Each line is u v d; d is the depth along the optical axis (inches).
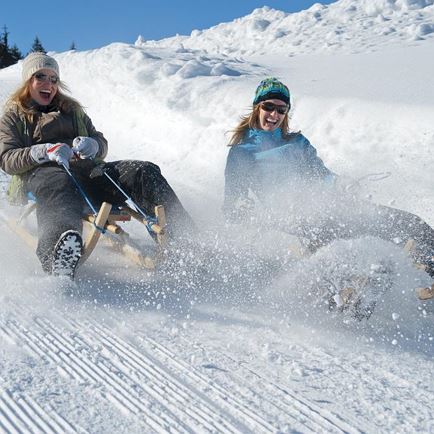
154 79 337.7
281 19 603.5
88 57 406.0
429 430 83.9
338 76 307.3
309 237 131.0
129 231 183.3
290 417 86.0
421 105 227.3
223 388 93.2
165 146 288.8
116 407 86.7
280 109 149.4
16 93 156.3
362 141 230.1
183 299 130.6
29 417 83.2
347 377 99.0
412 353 110.4
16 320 115.5
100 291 132.9
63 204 134.9
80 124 160.9
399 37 472.7
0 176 237.8
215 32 624.7
